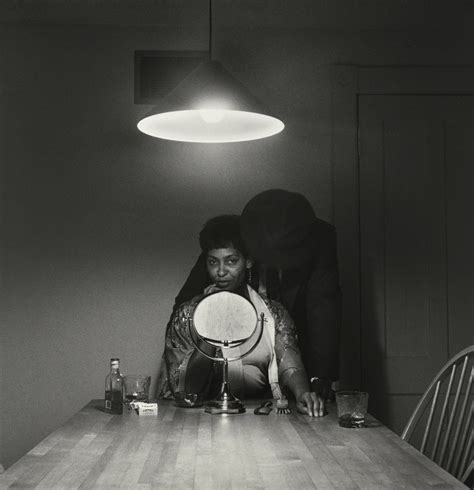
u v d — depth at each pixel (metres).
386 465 1.92
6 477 1.80
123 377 2.90
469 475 2.12
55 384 3.45
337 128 3.53
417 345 3.54
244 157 3.51
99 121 3.51
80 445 2.17
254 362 3.32
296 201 3.50
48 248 3.48
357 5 3.30
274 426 2.47
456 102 3.59
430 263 3.56
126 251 3.48
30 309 3.47
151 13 3.39
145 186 3.49
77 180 3.49
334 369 3.44
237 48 3.53
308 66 3.54
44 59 3.51
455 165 3.58
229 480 1.77
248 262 3.46
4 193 3.49
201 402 2.88
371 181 3.55
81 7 3.33
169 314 3.45
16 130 3.50
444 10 3.37
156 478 1.79
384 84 3.56
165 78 3.51
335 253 3.49
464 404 2.39
